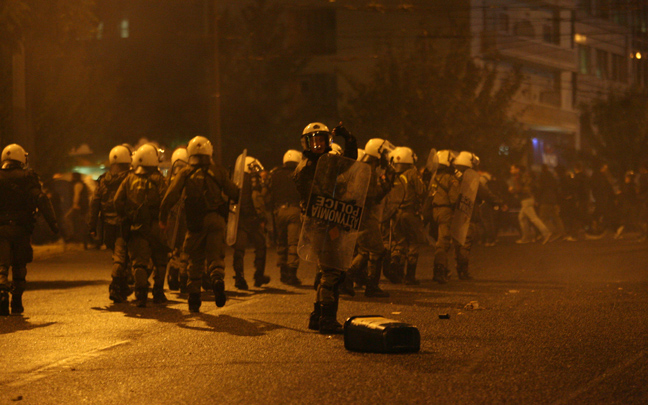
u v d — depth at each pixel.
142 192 13.34
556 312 11.57
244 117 50.84
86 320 11.77
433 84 41.28
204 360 8.55
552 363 7.99
